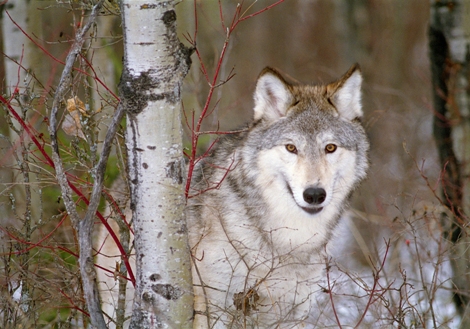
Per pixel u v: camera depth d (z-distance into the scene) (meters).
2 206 11.65
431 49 11.89
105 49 13.55
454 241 11.40
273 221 9.95
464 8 11.27
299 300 10.09
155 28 6.78
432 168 16.97
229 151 10.45
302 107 10.16
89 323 8.77
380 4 23.64
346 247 14.76
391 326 9.24
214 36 18.14
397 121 19.89
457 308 11.09
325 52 29.38
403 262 12.48
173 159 7.18
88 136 8.48
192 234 9.94
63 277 8.91
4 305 8.49
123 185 10.80
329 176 9.70
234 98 21.42
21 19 12.64
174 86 7.04
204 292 8.28
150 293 7.40
